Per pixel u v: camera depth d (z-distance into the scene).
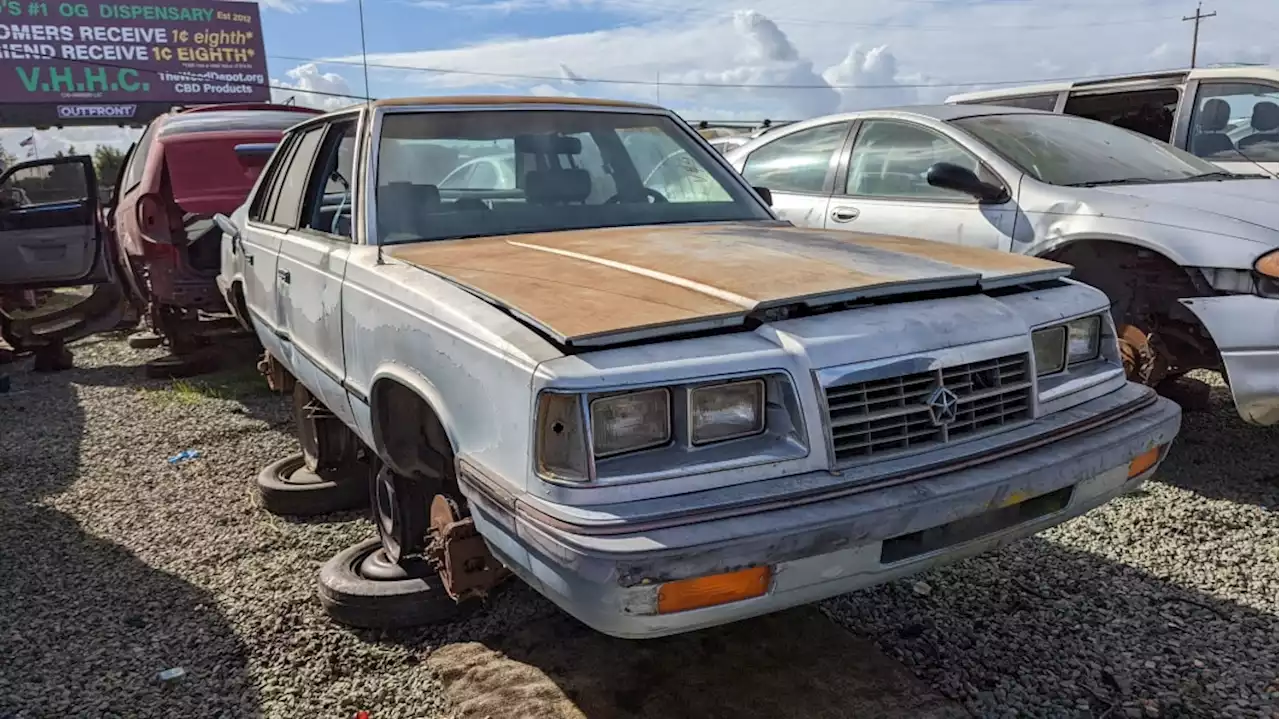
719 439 2.19
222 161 6.61
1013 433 2.48
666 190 3.87
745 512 2.07
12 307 8.02
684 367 2.13
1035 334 2.66
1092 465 2.50
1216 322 4.05
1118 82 7.58
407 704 2.75
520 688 2.75
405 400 2.95
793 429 2.21
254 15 33.72
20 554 3.95
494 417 2.26
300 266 3.70
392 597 3.13
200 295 6.67
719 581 2.06
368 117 3.51
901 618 3.15
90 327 7.96
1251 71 6.84
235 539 4.01
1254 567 3.46
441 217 3.38
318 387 3.63
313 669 2.96
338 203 3.75
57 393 7.02
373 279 2.96
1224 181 4.89
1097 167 5.08
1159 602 3.22
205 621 3.29
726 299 2.38
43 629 3.27
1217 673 2.78
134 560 3.83
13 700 2.82
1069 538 3.76
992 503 2.31
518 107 3.75
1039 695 2.69
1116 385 2.83
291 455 4.90
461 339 2.40
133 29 32.06
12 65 30.59
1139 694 2.69
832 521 2.10
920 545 2.32
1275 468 4.49
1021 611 3.18
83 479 4.91
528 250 3.05
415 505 3.21
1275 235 3.99
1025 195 4.85
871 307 2.47
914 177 5.55
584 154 3.77
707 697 2.68
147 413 6.22
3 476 5.01
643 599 2.00
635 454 2.12
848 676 2.77
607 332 2.16
